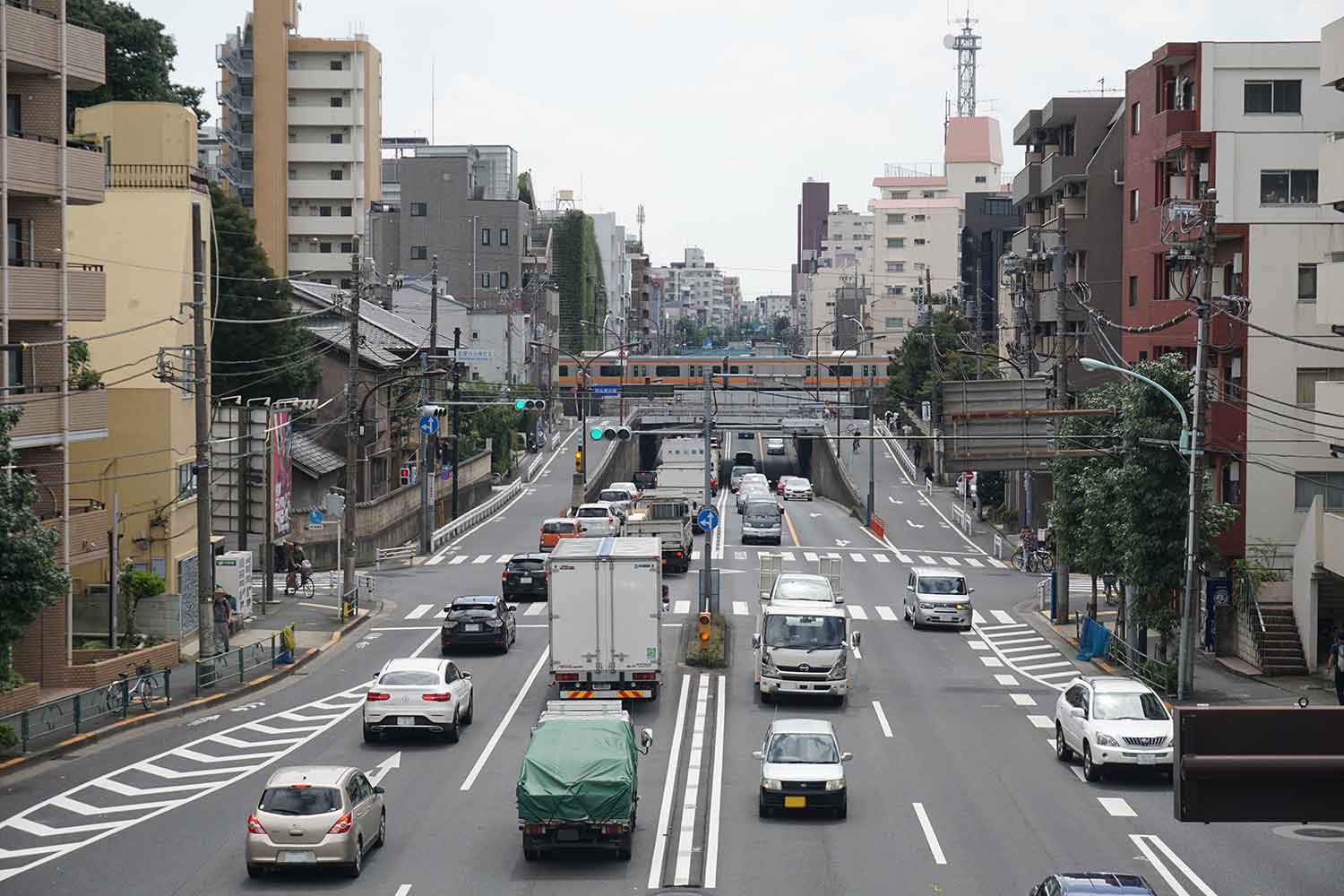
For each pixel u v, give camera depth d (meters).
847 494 96.31
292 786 21.45
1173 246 37.69
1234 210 50.34
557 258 160.75
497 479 103.88
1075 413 41.78
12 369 37.00
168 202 46.75
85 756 30.16
